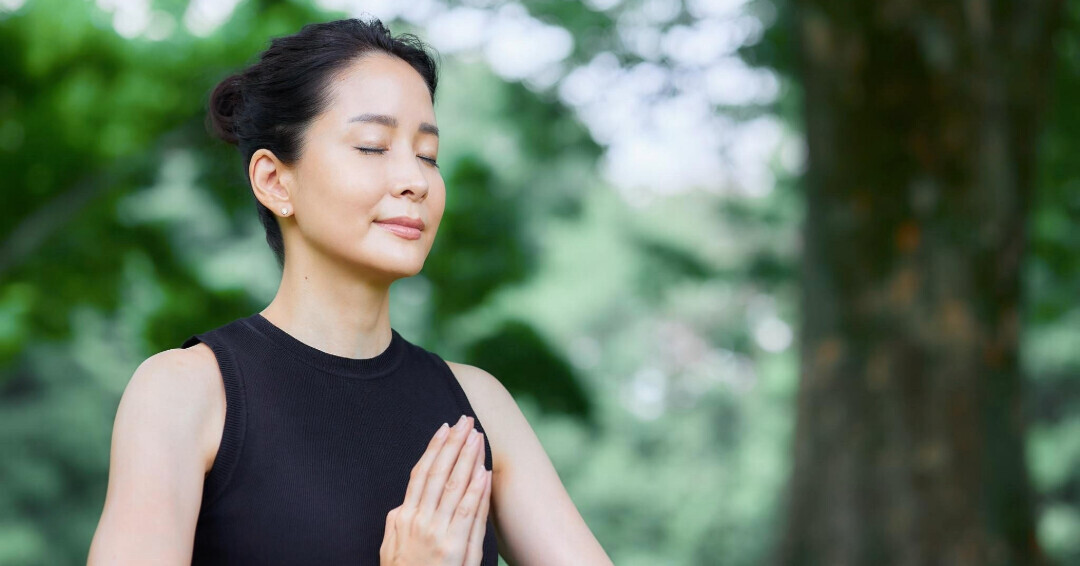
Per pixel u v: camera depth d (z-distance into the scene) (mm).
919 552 6168
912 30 6250
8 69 7461
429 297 8750
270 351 1651
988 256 6277
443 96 16109
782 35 10406
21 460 17609
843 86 6391
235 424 1574
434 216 1724
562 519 1823
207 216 12586
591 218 20859
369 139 1682
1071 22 8609
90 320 8766
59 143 7543
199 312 8008
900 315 6258
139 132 7676
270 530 1550
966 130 6254
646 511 23047
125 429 1517
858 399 6359
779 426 23250
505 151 16250
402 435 1683
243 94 1757
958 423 6199
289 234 1733
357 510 1595
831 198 6473
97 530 1459
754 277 17750
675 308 24016
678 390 24391
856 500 6336
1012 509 6230
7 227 7680
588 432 8352
